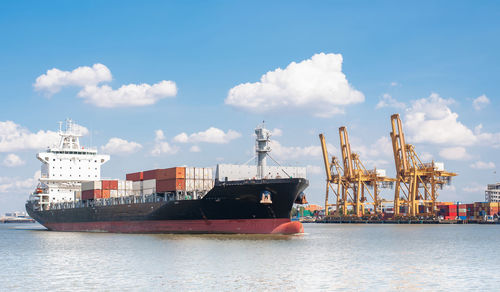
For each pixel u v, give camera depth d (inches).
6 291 1211.2
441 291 1218.6
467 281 1355.8
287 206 2598.4
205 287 1251.2
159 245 2197.3
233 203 2596.0
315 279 1360.7
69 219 3885.3
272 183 2497.5
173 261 1679.4
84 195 3624.5
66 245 2363.4
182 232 2842.0
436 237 3262.8
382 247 2353.6
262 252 1926.7
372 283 1311.5
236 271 1477.6
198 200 2682.1
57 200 4126.5
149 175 3191.4
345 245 2442.2
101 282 1314.0
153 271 1478.8
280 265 1600.6
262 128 2861.7
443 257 1921.8
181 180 2854.3
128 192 3489.2
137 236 2819.9
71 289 1230.3
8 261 1765.5
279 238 2532.0
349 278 1380.4
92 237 2901.1
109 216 3363.7
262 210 2600.9
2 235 3538.4
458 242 2770.7
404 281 1344.7
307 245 2294.5
